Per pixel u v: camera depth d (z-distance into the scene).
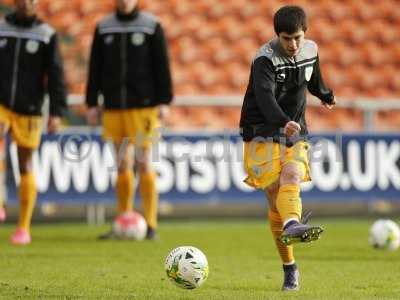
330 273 28.55
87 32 61.09
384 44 64.81
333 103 24.77
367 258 32.97
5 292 23.78
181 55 61.84
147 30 39.03
